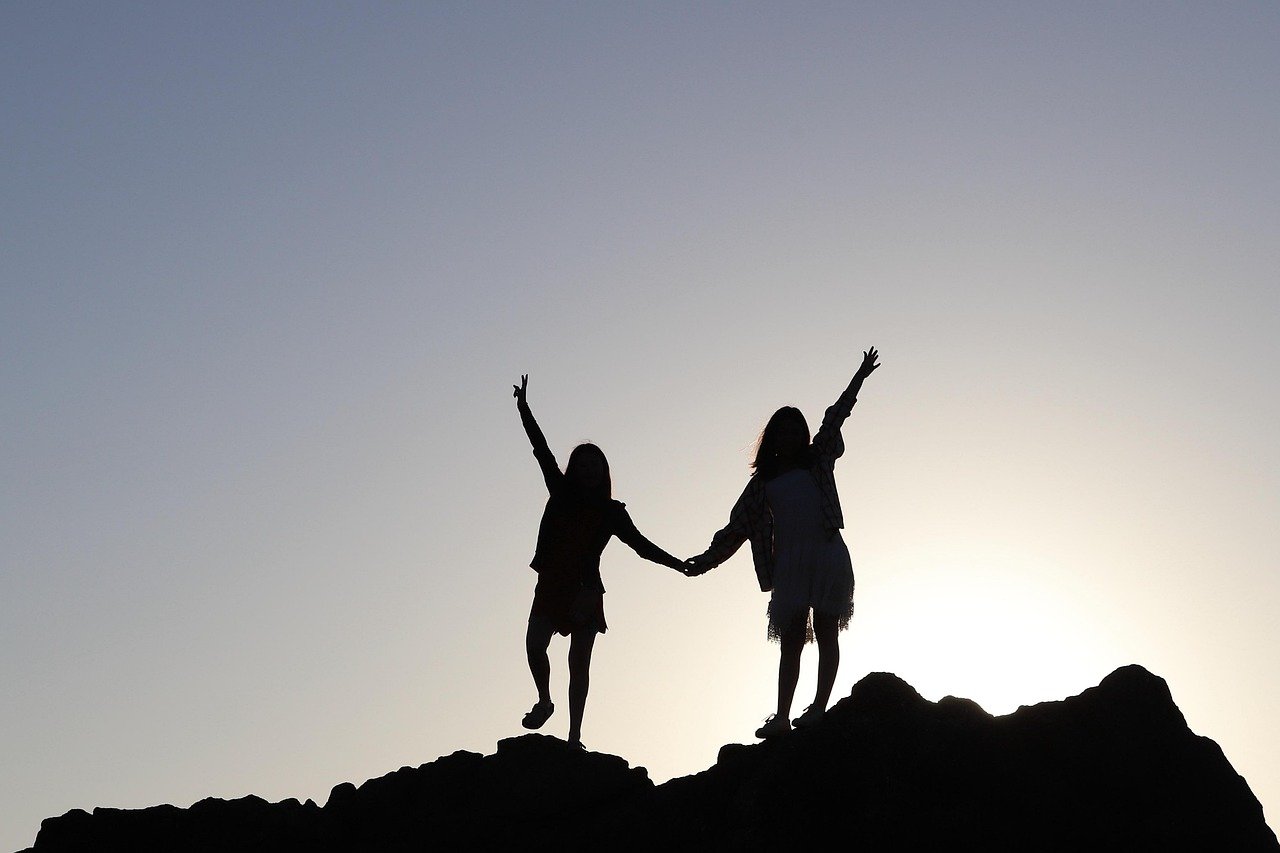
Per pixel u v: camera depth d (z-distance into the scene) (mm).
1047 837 10000
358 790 12086
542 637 11953
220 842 12109
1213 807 10125
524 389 12469
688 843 10711
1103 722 10484
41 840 12391
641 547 12180
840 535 11523
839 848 10180
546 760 11562
